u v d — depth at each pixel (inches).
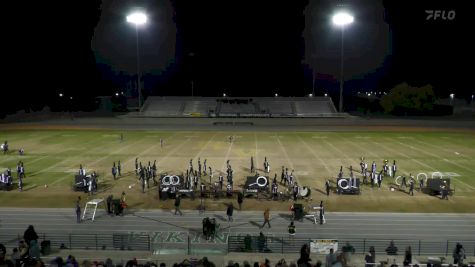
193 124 3029.0
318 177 1518.2
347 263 719.1
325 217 1103.6
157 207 1182.9
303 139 2404.0
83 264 605.9
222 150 2037.4
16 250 665.0
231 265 584.7
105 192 1323.8
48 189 1350.9
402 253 875.4
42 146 2142.0
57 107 4097.0
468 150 2052.2
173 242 923.4
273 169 1637.6
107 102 4286.4
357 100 4303.6
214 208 1175.0
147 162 1748.3
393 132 2689.5
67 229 1014.4
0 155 1905.8
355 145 2203.5
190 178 1314.0
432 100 3582.7
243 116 3097.9
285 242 932.0
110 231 1001.5
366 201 1243.8
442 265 704.4
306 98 3494.1
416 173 1579.7
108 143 2240.4
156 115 3184.1
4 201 1230.9
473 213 1142.3
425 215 1124.5
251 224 1053.8
